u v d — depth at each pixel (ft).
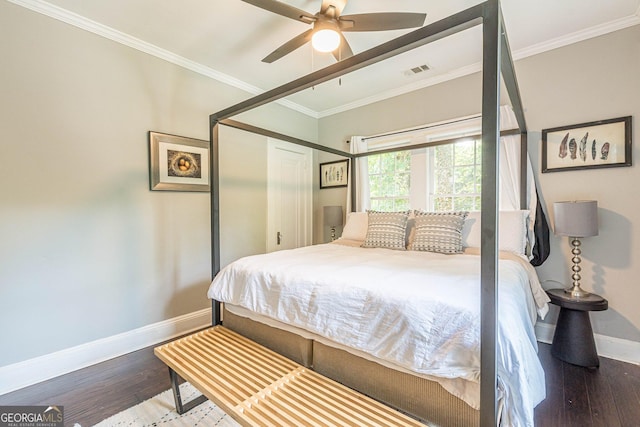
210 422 5.20
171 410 5.50
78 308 7.24
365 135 12.65
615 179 7.48
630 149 7.27
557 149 8.21
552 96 8.29
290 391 4.30
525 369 3.58
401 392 4.24
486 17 3.40
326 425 3.58
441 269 5.84
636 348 7.25
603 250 7.64
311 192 14.23
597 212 7.34
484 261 3.43
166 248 8.95
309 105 13.29
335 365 4.93
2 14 6.21
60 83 6.95
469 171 10.08
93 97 7.47
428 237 8.52
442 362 3.72
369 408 3.91
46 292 6.78
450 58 9.17
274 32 7.85
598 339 7.68
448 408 3.85
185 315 9.38
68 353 7.02
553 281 8.32
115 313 7.88
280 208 12.76
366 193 12.46
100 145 7.61
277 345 5.84
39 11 6.63
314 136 14.28
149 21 7.36
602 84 7.61
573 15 7.12
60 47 6.95
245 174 11.36
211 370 4.84
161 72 8.79
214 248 7.30
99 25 7.44
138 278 8.34
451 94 10.25
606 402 5.67
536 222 8.29
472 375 3.56
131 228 8.19
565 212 7.28
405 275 5.33
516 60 8.78
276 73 10.23
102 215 7.65
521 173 8.46
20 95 6.42
